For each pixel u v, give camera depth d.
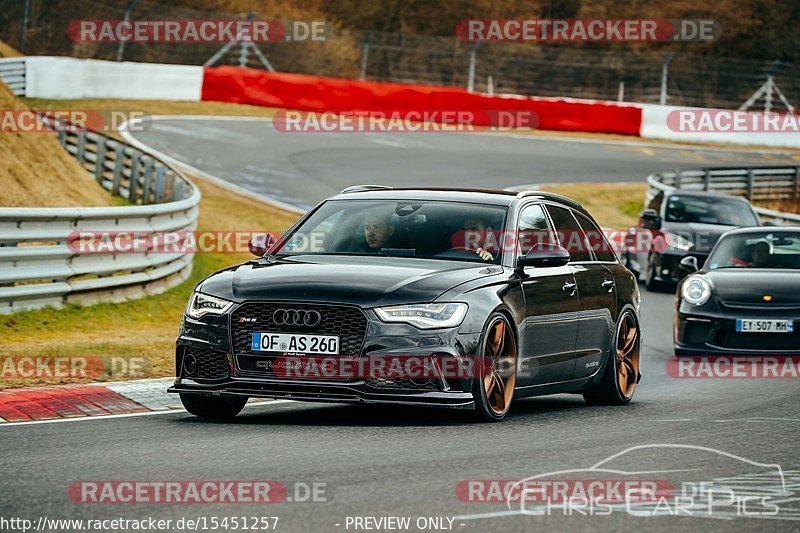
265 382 26.30
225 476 20.50
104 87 131.75
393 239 29.59
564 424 27.92
